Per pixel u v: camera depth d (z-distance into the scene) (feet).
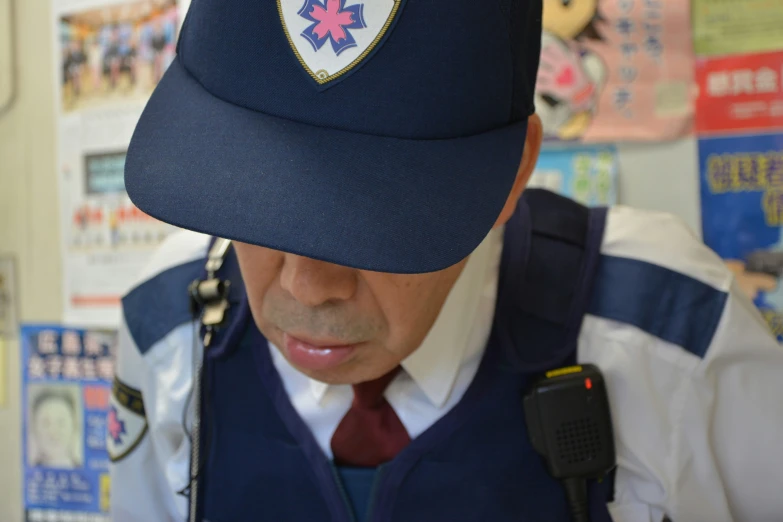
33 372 3.28
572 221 1.90
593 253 1.82
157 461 2.19
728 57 2.34
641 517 1.74
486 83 1.27
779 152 2.30
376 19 1.17
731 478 1.79
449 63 1.21
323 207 1.10
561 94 2.47
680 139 2.39
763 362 1.73
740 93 2.33
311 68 1.19
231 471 1.89
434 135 1.23
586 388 1.64
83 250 3.16
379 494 1.68
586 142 2.46
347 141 1.18
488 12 1.24
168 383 2.05
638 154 2.43
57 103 3.16
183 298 2.06
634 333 1.73
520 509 1.68
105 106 3.07
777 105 2.30
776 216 2.32
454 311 1.71
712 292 1.75
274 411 1.83
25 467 3.30
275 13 1.20
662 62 2.39
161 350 2.07
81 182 3.14
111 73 3.05
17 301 3.29
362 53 1.18
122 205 3.08
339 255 1.06
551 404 1.64
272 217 1.08
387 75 1.18
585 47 2.44
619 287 1.77
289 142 1.17
